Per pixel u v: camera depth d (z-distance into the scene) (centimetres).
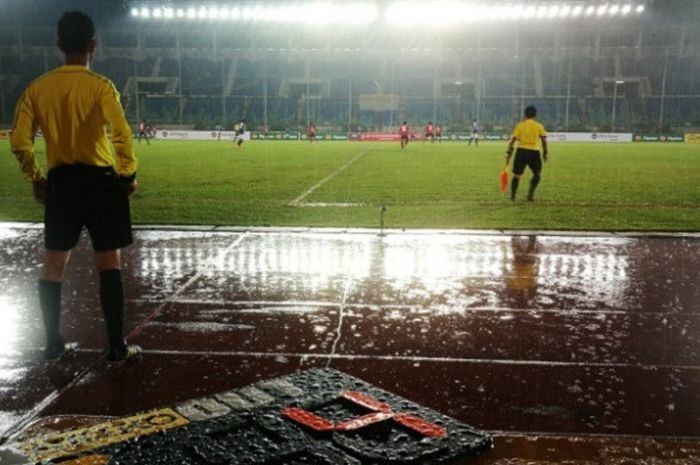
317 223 974
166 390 354
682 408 336
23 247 762
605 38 6500
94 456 271
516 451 286
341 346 427
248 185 1619
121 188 398
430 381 369
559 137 5328
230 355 411
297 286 587
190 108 6216
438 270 654
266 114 5772
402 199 1330
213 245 785
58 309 404
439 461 270
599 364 399
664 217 1067
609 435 303
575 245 795
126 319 486
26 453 275
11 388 357
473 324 477
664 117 5894
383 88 6431
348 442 281
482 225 965
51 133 386
